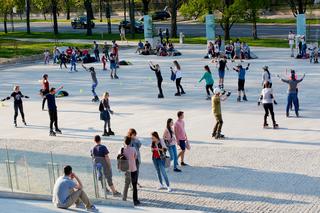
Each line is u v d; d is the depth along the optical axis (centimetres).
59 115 3381
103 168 1911
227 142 2628
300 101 3453
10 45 7319
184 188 2056
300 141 2589
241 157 2384
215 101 2656
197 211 1775
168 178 2170
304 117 3047
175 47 6738
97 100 3731
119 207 1869
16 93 3159
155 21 10419
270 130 2808
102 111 2828
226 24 7006
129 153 1897
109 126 2853
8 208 1806
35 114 3459
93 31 9262
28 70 5450
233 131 2817
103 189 1922
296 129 2805
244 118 3075
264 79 3431
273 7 10075
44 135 2939
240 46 5419
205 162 2344
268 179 2097
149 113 3297
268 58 5478
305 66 4828
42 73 5197
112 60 4600
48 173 1934
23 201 1928
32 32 9369
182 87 4078
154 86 4181
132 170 1894
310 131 2758
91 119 3241
